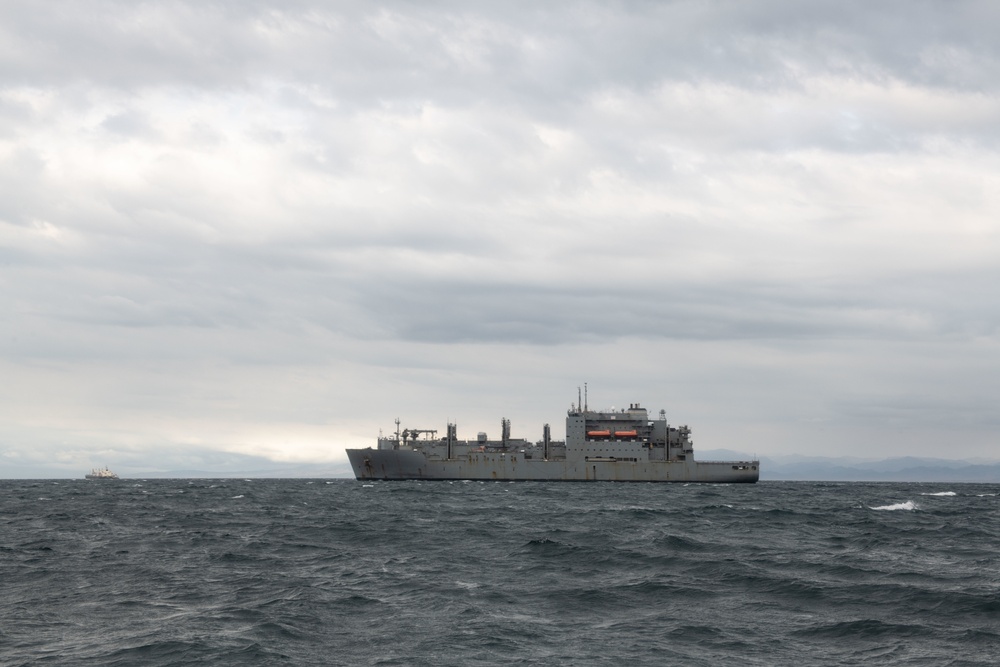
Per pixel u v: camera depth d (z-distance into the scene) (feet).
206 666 133.80
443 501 565.53
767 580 202.69
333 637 151.84
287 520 387.14
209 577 215.92
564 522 369.09
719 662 136.36
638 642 148.15
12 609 177.17
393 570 222.07
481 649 143.23
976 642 147.13
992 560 252.01
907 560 248.32
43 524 382.42
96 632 156.76
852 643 148.05
